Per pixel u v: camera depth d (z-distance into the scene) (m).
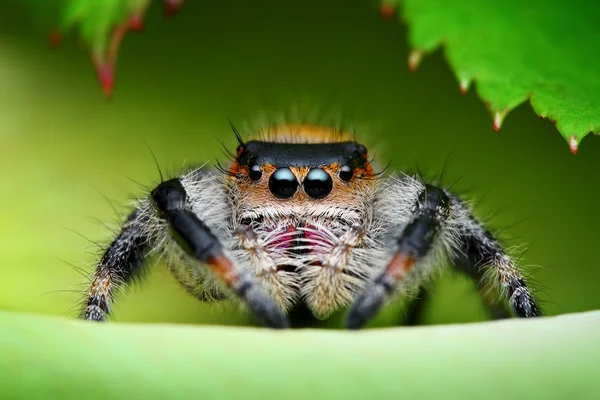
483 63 0.05
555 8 0.05
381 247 0.05
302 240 0.05
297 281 0.05
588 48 0.05
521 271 0.06
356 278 0.05
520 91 0.05
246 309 0.05
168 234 0.05
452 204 0.05
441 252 0.05
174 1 0.05
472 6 0.05
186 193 0.05
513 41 0.05
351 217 0.05
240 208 0.05
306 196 0.05
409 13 0.05
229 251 0.05
